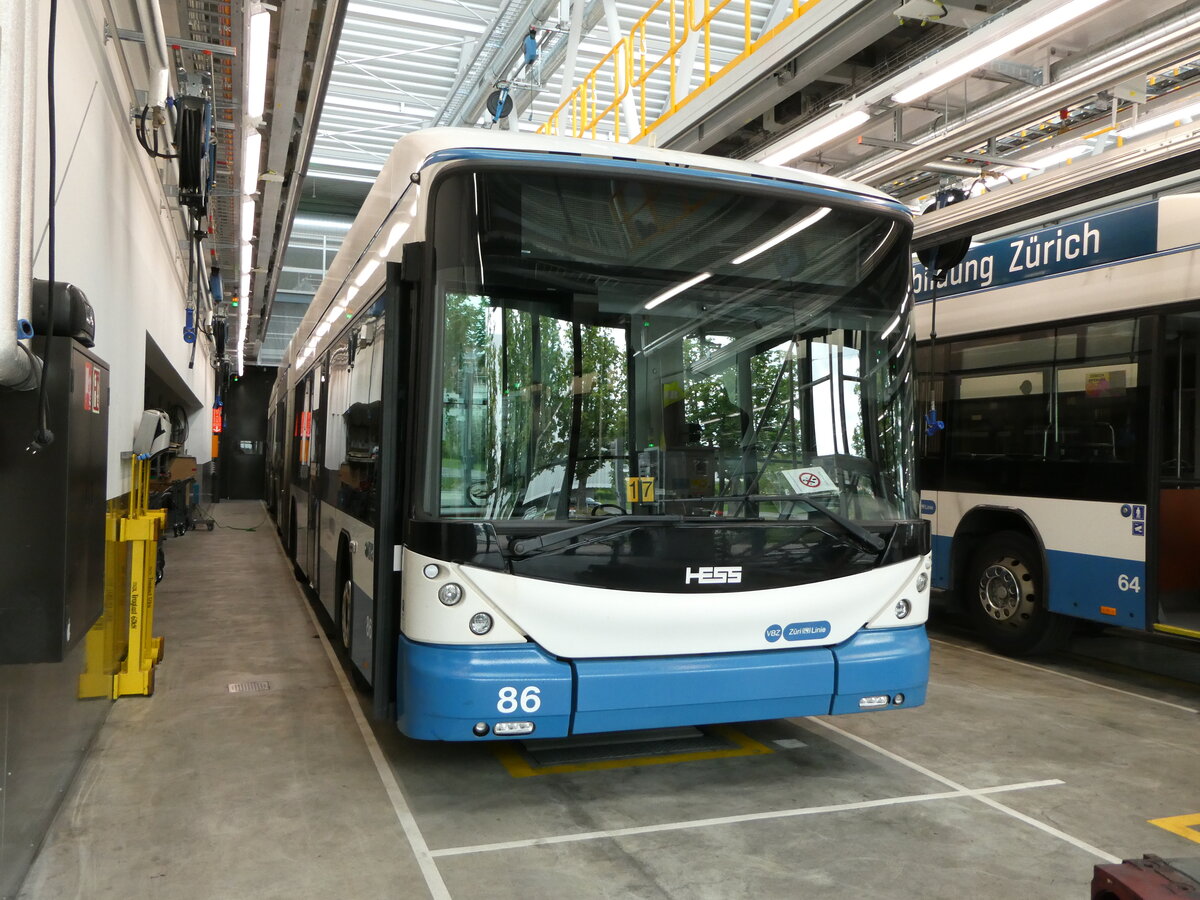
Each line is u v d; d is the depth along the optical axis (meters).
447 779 4.68
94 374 4.09
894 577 4.58
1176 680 6.94
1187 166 5.69
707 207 4.50
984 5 7.18
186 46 6.77
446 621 3.94
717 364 4.42
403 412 4.34
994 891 3.51
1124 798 4.49
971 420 7.82
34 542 3.37
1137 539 6.37
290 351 13.45
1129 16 7.91
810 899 3.44
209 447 26.47
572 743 5.26
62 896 3.39
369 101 16.17
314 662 7.18
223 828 4.03
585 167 4.30
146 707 5.89
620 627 4.08
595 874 3.62
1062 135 9.97
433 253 4.09
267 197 10.84
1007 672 7.09
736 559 4.26
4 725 3.29
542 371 4.17
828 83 10.73
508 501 4.07
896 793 4.53
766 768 4.89
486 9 12.78
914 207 11.80
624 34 12.48
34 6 2.98
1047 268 7.17
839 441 4.59
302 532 10.33
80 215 4.76
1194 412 6.27
